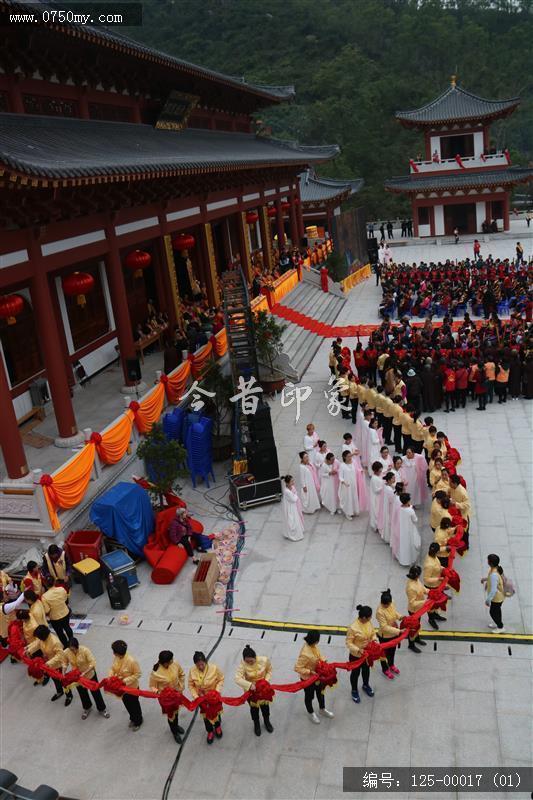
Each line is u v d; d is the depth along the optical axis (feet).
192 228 114.52
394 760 36.58
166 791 36.35
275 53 454.81
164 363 87.86
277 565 55.67
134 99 100.89
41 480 53.47
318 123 380.78
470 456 71.41
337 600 50.39
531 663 42.22
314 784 35.76
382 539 57.88
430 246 224.74
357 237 198.80
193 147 107.55
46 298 63.93
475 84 411.34
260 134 174.40
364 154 350.64
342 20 474.08
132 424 67.31
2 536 55.98
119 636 48.88
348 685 42.37
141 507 58.34
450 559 46.96
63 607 47.44
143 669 45.14
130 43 86.63
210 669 38.32
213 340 87.56
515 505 60.54
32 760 39.34
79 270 84.99
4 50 69.05
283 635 47.21
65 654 41.81
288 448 77.77
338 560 55.47
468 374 83.51
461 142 234.17
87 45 78.74
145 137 98.68
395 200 335.67
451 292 132.77
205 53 468.75
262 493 65.21
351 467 60.39
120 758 38.86
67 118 81.97
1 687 45.83
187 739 39.73
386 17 479.82
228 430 80.59
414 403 82.43
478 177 228.63
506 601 47.98
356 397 82.89
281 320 117.60
